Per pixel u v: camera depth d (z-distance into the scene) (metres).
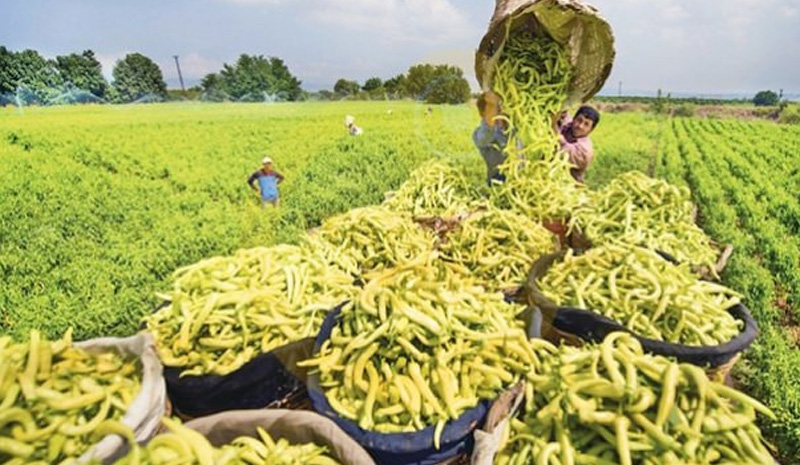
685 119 56.78
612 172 21.83
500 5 6.25
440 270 3.73
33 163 24.38
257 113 55.84
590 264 4.14
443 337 2.98
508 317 3.66
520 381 3.02
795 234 12.09
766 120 59.94
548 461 2.43
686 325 3.42
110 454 2.22
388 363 2.94
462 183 7.59
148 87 106.31
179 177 21.34
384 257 5.06
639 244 5.08
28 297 7.98
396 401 2.79
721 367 3.31
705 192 15.83
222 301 3.31
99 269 8.98
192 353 3.15
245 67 91.94
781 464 4.15
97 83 101.19
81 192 17.56
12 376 2.32
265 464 2.49
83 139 33.84
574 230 5.90
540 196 6.50
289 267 3.84
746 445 2.35
